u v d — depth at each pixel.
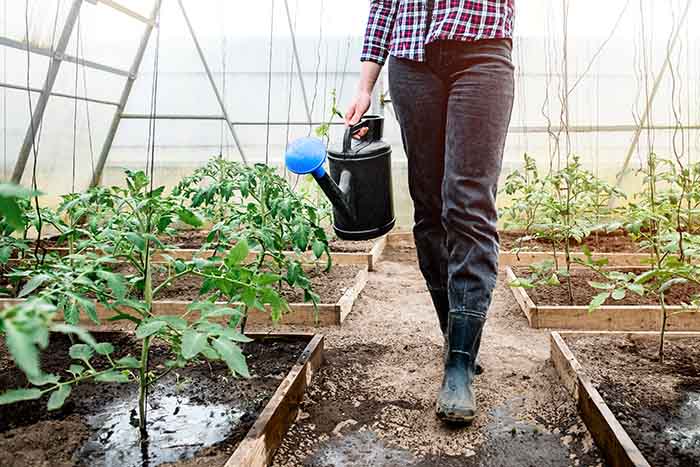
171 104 5.60
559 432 1.57
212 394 1.66
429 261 1.84
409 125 1.73
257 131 5.65
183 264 1.46
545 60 5.19
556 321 2.51
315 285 3.09
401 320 2.66
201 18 5.32
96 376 1.17
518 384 1.87
